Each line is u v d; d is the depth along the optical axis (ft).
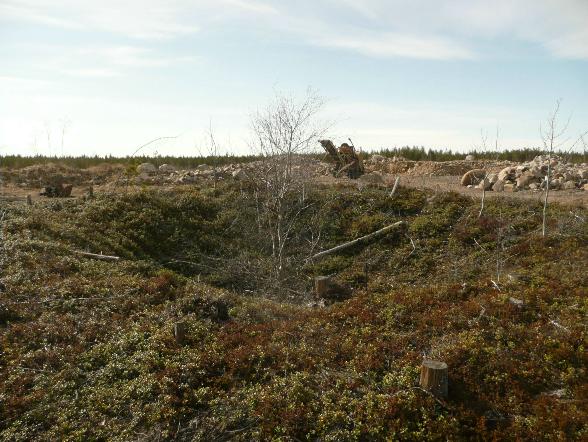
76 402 23.66
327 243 52.24
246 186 61.21
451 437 20.68
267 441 21.39
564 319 27.37
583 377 23.25
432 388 22.45
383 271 46.09
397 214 54.75
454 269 42.63
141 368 25.61
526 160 95.91
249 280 46.62
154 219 52.95
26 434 21.79
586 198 52.54
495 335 26.32
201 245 52.21
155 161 95.61
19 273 34.06
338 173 70.13
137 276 37.32
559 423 20.72
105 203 53.52
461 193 58.90
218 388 24.44
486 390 23.06
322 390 23.77
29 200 54.03
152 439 21.80
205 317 30.96
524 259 40.11
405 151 108.78
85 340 28.04
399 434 21.06
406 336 27.50
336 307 33.01
